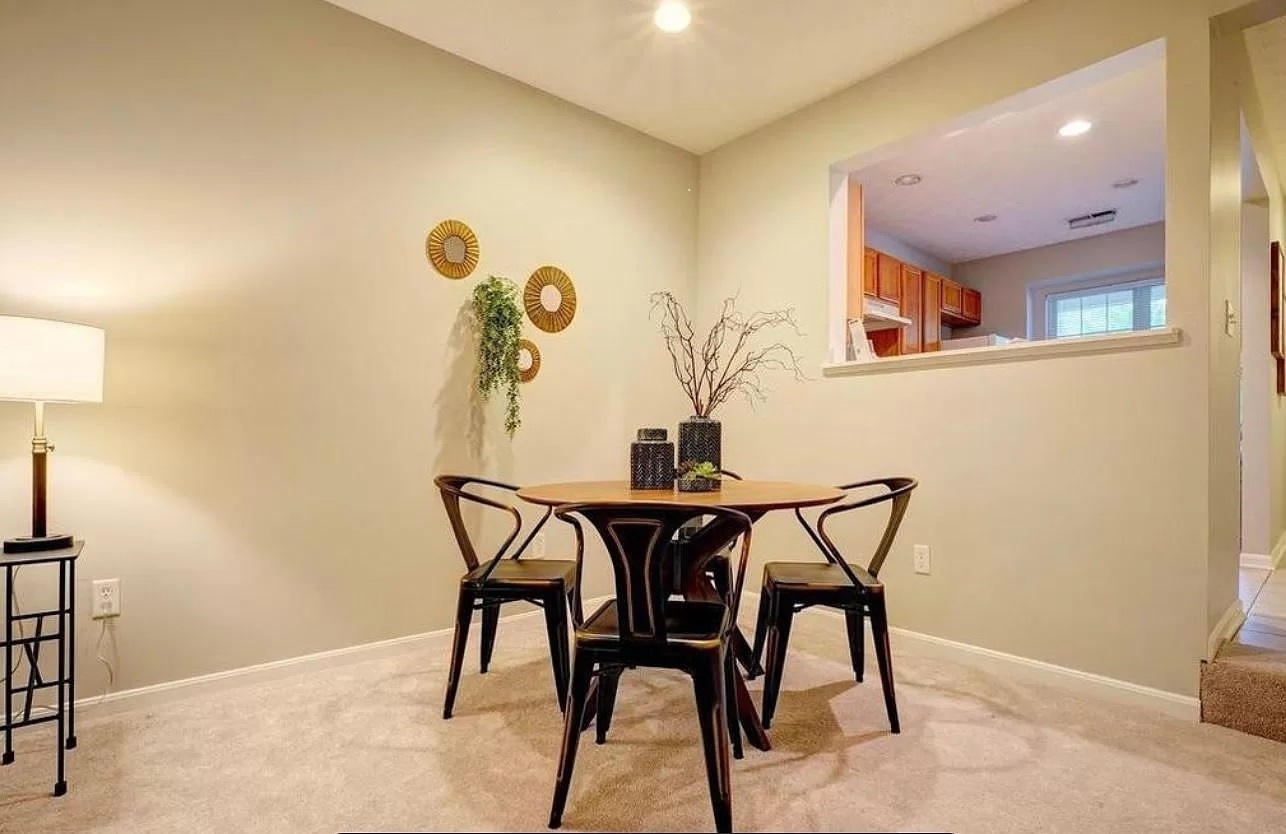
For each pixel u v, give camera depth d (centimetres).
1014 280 593
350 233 256
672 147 371
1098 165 395
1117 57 224
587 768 173
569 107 324
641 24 262
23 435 196
